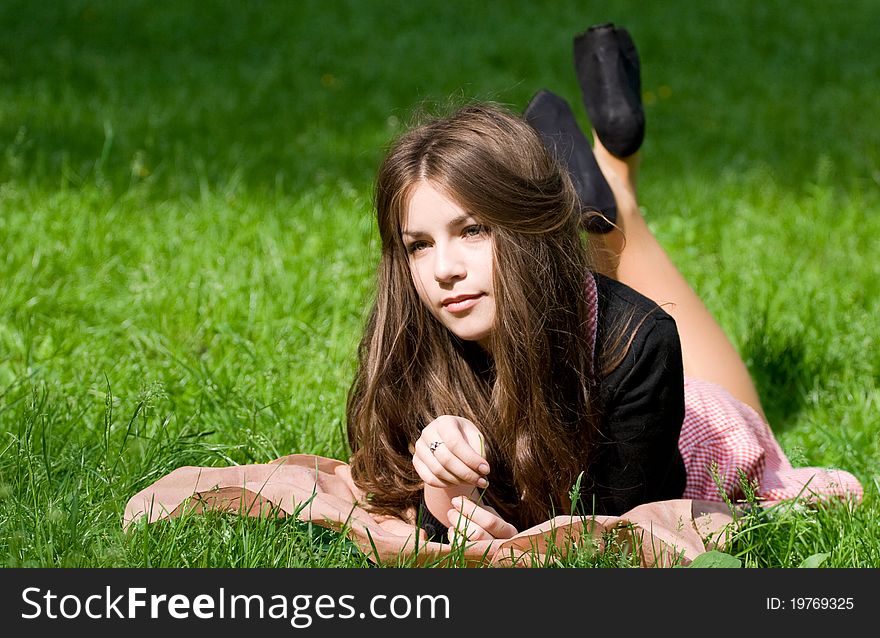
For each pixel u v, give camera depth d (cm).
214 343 646
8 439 484
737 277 800
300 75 1582
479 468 379
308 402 556
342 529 394
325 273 757
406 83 1572
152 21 1817
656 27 1983
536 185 401
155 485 426
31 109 1239
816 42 1920
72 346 620
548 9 2100
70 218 828
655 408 416
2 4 1817
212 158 1089
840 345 675
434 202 394
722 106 1524
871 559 409
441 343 426
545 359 399
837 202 1037
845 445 538
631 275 574
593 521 378
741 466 486
